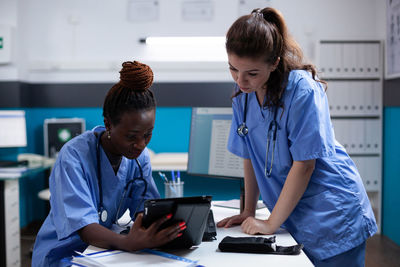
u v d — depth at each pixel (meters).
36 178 3.41
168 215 0.84
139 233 0.85
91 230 0.91
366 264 2.47
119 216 1.17
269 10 1.02
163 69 3.34
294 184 1.03
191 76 3.35
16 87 3.19
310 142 1.01
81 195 0.96
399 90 2.71
